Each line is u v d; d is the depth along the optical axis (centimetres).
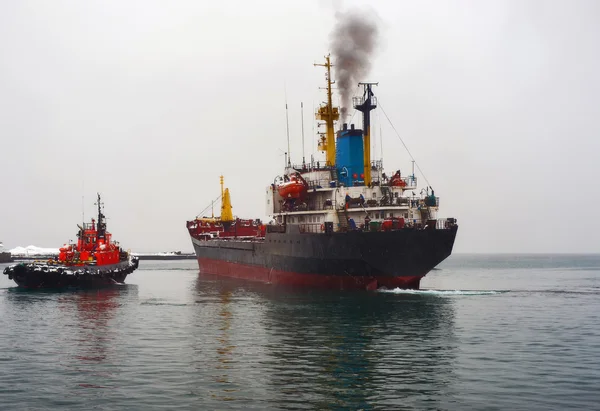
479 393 2538
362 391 2578
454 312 4981
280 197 7825
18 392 2614
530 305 5594
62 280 7962
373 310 5069
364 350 3419
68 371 2980
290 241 6981
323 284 6588
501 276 11894
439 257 5938
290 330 4116
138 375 2888
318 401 2444
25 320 4794
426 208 6650
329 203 6856
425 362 3111
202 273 11569
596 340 3725
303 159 7700
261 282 8150
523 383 2689
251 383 2722
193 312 5181
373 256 5938
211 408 2367
